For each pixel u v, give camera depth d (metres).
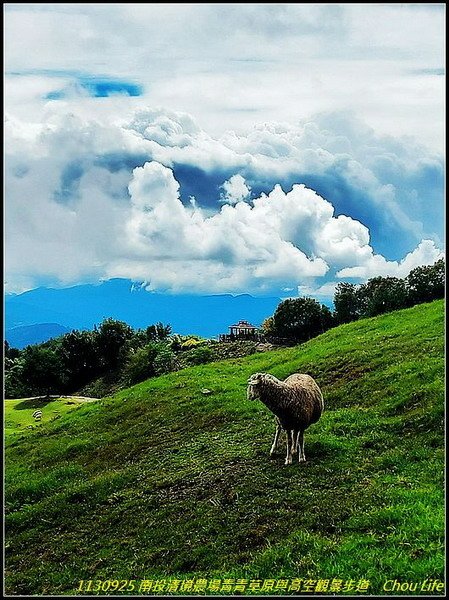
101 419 31.89
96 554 15.69
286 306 74.81
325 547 12.34
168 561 14.16
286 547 12.70
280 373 31.05
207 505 16.25
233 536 14.23
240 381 33.03
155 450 24.09
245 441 21.64
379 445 18.12
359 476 16.06
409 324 33.97
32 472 26.14
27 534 18.06
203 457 20.78
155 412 29.84
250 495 16.02
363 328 37.59
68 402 64.94
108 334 84.25
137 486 19.59
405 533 12.19
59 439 30.27
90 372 84.00
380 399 22.84
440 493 13.92
